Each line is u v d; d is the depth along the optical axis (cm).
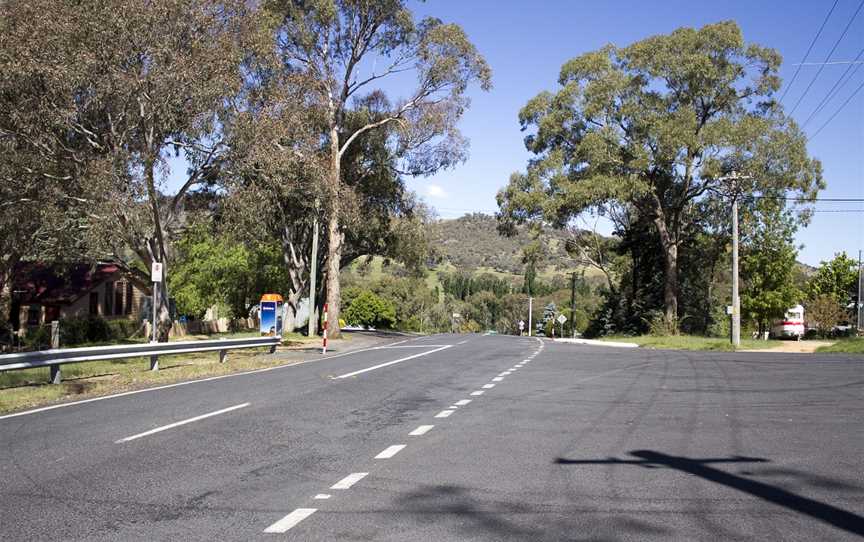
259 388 1673
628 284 6600
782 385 1655
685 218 5600
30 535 599
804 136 4716
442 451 934
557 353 3006
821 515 647
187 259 4853
